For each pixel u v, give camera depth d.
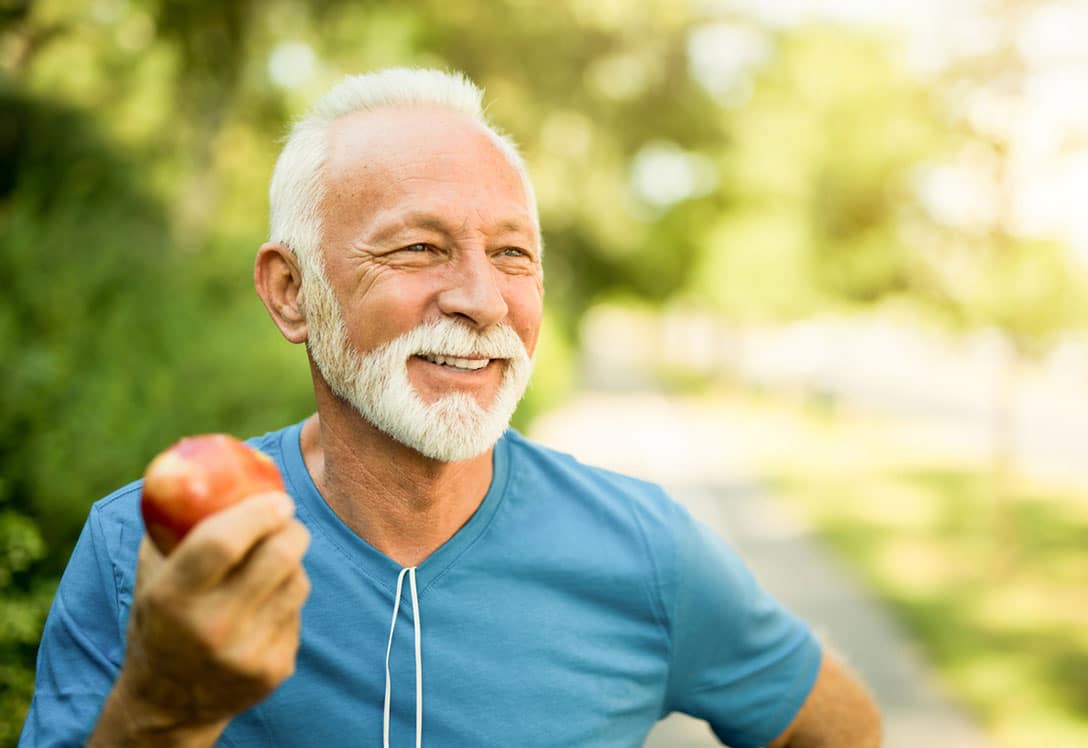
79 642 1.49
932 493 13.59
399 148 1.52
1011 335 9.12
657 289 35.44
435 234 1.50
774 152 19.09
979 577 8.93
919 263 10.41
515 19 16.25
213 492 1.13
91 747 1.18
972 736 5.45
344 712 1.47
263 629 1.08
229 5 11.12
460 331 1.49
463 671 1.51
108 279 6.29
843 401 28.70
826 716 1.86
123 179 9.79
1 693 2.92
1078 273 8.80
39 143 9.05
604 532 1.66
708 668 1.74
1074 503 12.84
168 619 1.04
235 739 1.45
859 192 12.95
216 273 8.52
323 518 1.57
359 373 1.51
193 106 12.13
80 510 3.65
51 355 4.20
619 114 19.80
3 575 3.00
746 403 28.27
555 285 23.48
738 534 10.52
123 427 4.36
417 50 14.88
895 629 7.34
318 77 12.26
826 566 9.23
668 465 15.02
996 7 8.22
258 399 5.76
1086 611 7.89
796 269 22.66
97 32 11.26
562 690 1.55
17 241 5.34
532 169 18.86
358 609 1.51
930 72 8.79
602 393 27.48
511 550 1.59
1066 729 5.55
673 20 18.80
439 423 1.48
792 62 14.98
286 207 1.59
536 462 1.71
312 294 1.55
